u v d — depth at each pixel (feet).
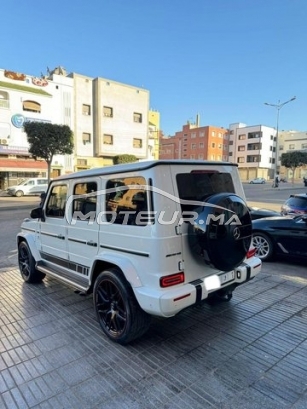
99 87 106.32
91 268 10.47
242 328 10.53
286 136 230.27
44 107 94.27
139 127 120.37
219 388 7.51
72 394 7.42
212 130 227.61
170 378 7.91
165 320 11.15
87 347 9.48
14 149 88.48
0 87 84.69
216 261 8.74
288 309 12.03
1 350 9.42
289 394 7.29
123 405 7.02
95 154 109.70
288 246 17.89
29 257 14.97
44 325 10.98
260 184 158.20
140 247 8.68
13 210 49.34
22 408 7.00
